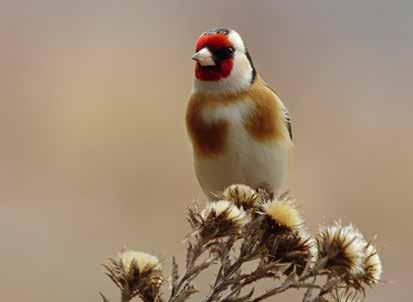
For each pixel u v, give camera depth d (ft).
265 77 67.15
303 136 56.65
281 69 68.74
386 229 48.16
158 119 54.13
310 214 48.34
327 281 17.61
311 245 17.94
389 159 53.72
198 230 17.57
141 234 44.16
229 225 17.57
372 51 73.20
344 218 48.42
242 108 26.43
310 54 71.46
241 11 74.33
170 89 57.82
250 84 26.68
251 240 17.66
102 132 52.39
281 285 17.22
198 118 26.76
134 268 17.19
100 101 55.31
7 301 38.27
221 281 17.30
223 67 26.37
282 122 26.99
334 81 66.95
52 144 51.37
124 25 69.97
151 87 57.16
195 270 17.19
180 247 42.86
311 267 17.89
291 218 17.89
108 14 71.77
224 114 26.43
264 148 26.58
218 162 26.78
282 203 18.16
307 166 52.39
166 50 65.21
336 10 77.56
